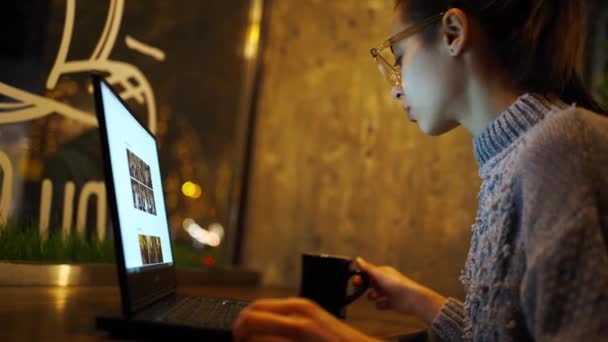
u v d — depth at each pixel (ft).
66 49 6.04
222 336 2.80
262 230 8.52
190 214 8.02
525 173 2.67
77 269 5.37
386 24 7.82
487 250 3.12
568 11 3.28
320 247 8.01
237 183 8.63
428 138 7.35
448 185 7.13
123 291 2.90
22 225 5.49
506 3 3.21
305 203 8.22
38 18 5.75
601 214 2.47
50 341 2.65
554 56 3.23
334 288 3.76
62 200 6.05
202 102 8.12
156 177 4.53
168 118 7.57
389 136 7.66
